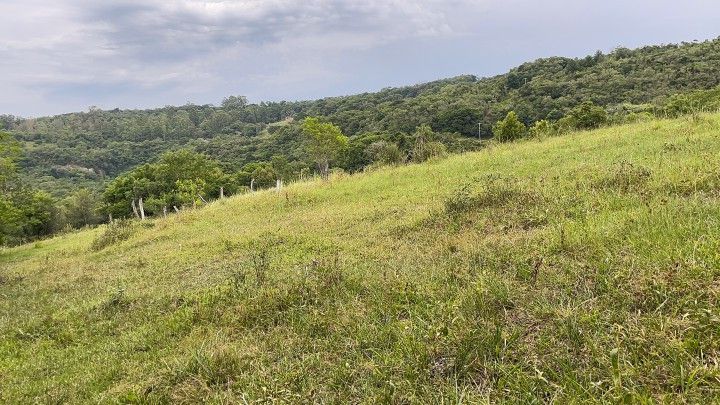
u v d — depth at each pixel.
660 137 10.64
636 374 2.55
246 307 5.29
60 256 15.92
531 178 8.74
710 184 5.53
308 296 5.31
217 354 4.16
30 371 5.10
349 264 6.30
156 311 6.23
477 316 3.68
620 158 8.74
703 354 2.61
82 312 6.95
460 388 2.94
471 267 4.86
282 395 3.25
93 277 9.88
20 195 28.39
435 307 4.07
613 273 3.68
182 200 33.06
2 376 5.06
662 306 3.06
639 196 5.72
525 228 6.20
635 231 4.39
